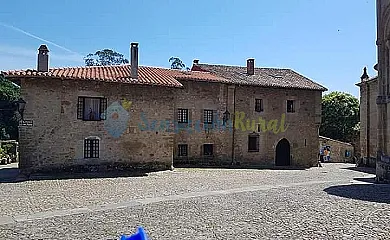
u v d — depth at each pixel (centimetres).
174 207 1092
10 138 3950
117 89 2217
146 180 1831
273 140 3081
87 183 1691
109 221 912
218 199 1234
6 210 1059
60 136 2078
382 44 1919
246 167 2847
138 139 2269
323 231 795
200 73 3092
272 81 3159
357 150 3828
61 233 799
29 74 1983
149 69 2880
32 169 2028
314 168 2948
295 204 1117
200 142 2823
